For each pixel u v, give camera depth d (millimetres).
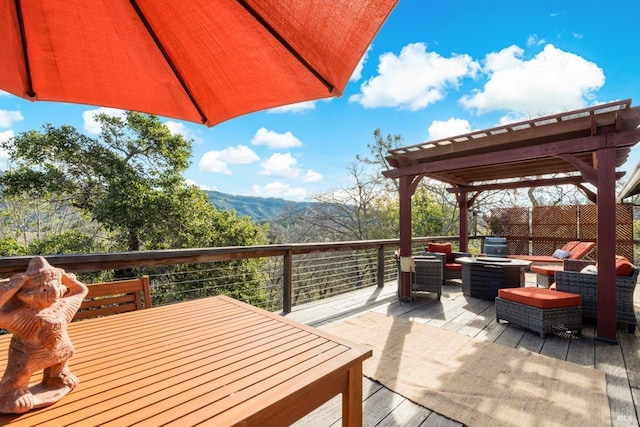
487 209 13500
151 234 9750
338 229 14523
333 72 1193
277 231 15422
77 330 1541
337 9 999
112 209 9375
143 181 10180
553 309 3320
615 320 3176
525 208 9273
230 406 949
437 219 13047
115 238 9930
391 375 2504
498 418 1979
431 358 2812
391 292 5484
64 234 9547
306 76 1282
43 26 1230
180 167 11156
